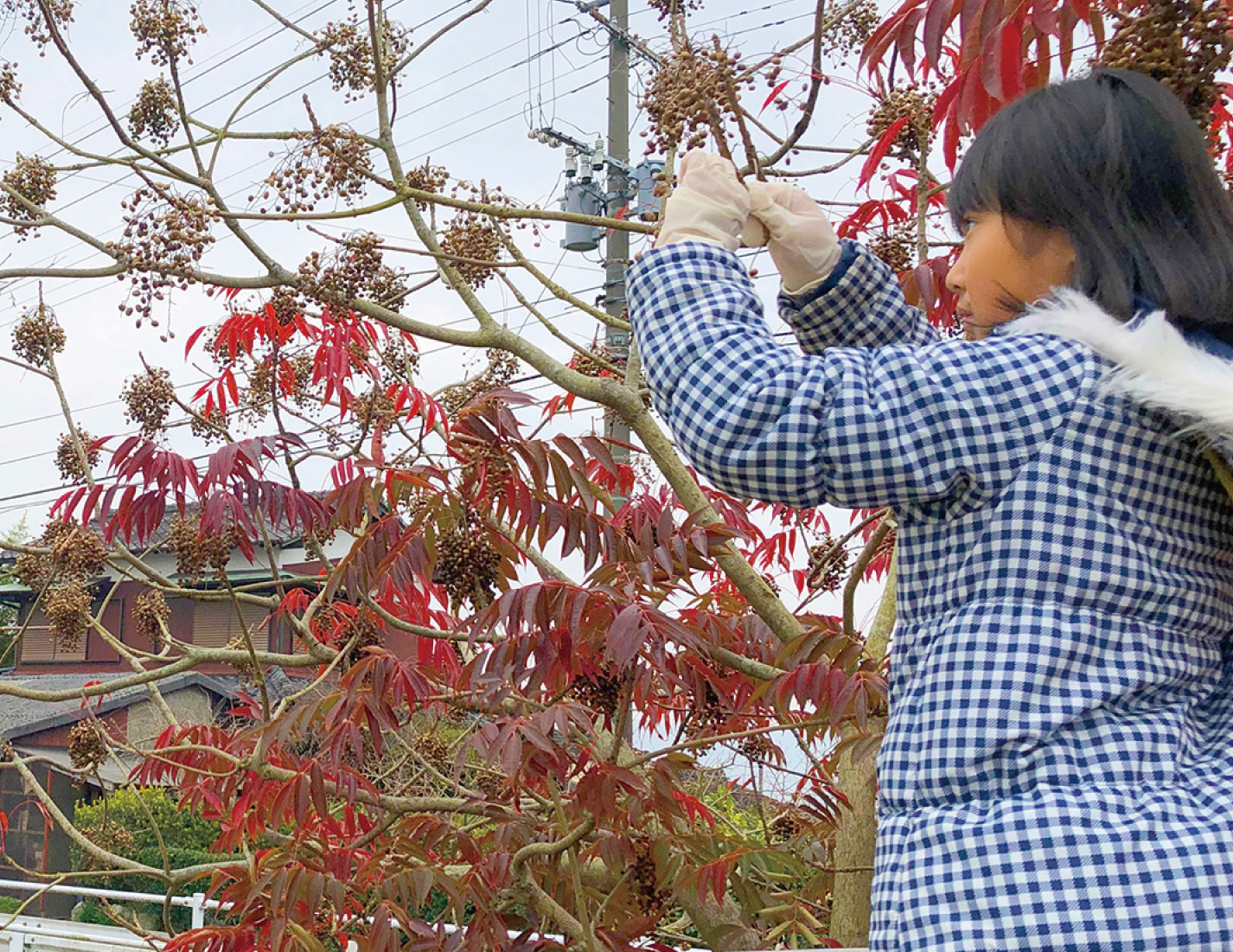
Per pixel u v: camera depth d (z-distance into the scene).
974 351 1.10
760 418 1.10
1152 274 1.09
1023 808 0.99
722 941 2.99
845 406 1.08
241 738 3.01
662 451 2.40
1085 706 1.02
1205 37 1.38
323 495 3.31
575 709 2.32
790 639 2.37
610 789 2.37
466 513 2.51
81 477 3.50
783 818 3.60
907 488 1.08
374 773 3.70
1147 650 1.05
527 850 2.61
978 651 1.05
